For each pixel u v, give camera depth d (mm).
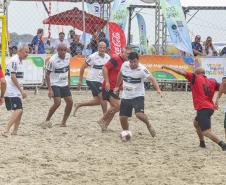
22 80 19125
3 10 20172
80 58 20234
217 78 20750
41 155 9039
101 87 12531
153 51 23203
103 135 11281
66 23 21203
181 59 20672
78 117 13812
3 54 17641
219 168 8320
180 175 7816
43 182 7297
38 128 11992
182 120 13602
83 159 8812
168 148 9984
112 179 7516
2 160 8570
